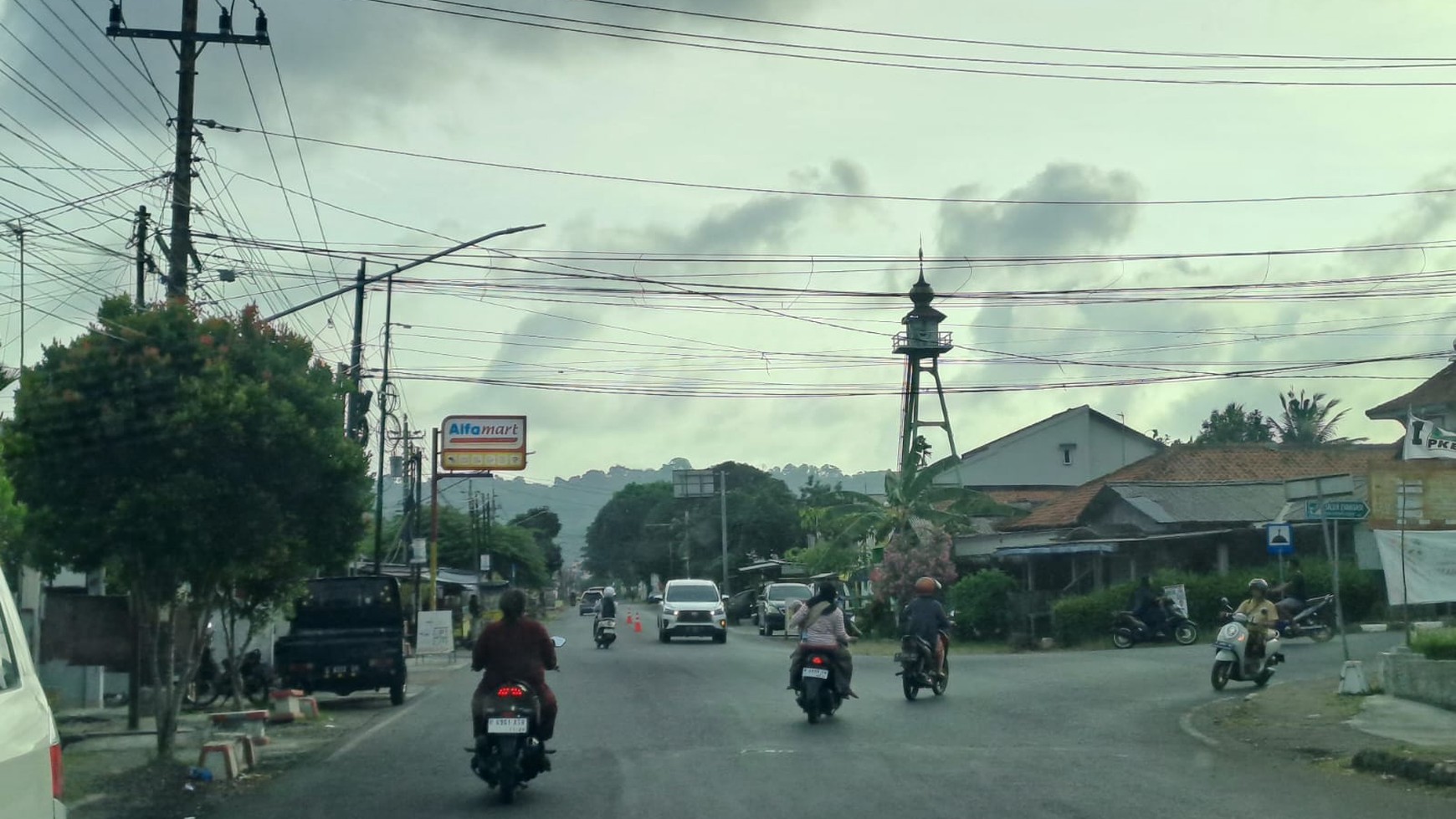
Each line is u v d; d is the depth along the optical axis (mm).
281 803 11047
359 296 29234
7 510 15633
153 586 13320
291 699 18219
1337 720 14875
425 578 46375
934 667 18969
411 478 47719
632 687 21641
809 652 16078
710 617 41438
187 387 12516
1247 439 72688
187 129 18188
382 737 15977
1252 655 19609
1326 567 32031
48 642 17812
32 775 4930
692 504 96938
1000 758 12742
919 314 43125
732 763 12523
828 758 12812
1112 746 13633
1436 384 33375
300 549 13609
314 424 13477
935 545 38062
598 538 123125
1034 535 41250
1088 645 32000
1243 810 9852
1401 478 21688
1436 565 21734
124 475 12500
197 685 20422
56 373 12484
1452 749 12156
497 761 10625
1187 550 36969
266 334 13930
